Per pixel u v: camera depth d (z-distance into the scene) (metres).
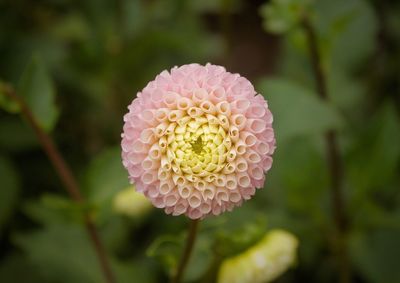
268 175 0.56
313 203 0.52
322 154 0.56
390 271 0.55
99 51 0.60
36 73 0.43
